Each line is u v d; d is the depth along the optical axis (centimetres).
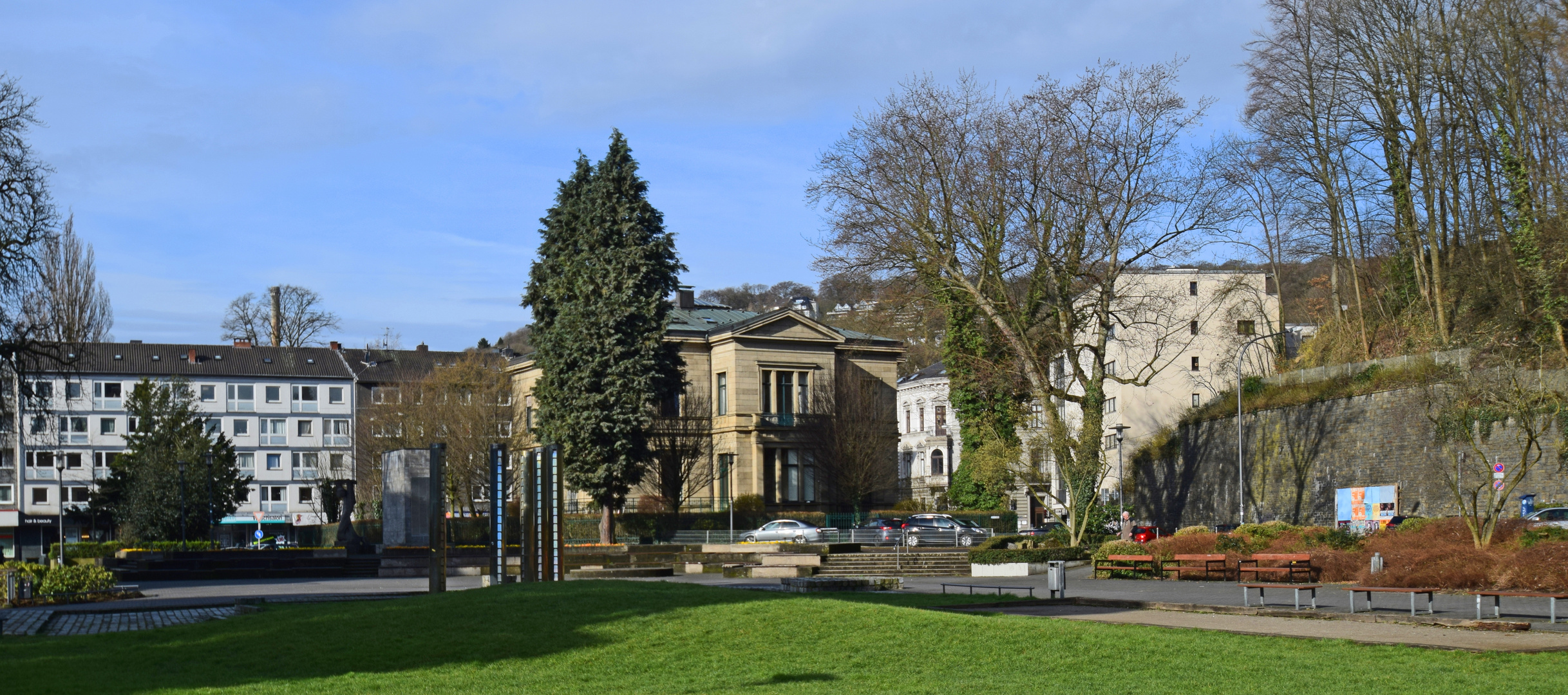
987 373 4756
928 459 9856
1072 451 4538
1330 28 5388
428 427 7188
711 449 7150
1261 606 2294
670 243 5922
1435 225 5344
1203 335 7894
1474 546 2958
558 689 1345
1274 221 6969
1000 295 4466
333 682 1400
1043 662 1493
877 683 1365
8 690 1348
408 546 4734
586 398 5591
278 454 10094
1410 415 4788
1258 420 5906
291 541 9975
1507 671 1415
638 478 5753
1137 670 1442
